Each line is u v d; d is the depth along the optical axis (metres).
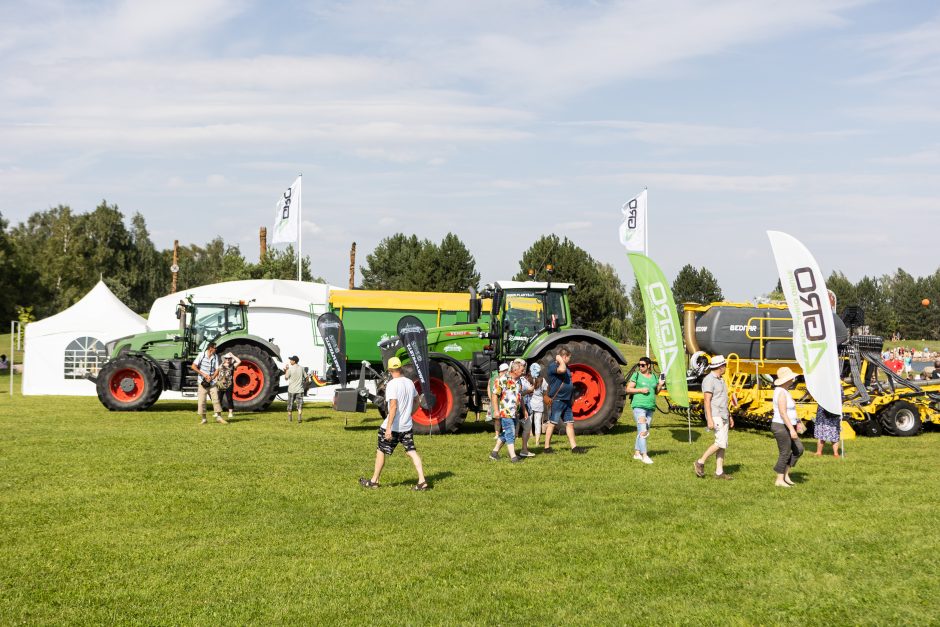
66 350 26.03
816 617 5.70
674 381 14.20
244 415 19.41
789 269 12.65
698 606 5.90
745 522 8.25
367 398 16.59
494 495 9.52
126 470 11.03
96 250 92.12
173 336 21.45
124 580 6.46
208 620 5.64
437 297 19.77
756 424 16.09
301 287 27.22
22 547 7.35
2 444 13.41
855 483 10.38
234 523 8.20
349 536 7.73
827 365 12.36
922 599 6.04
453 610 5.82
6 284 70.00
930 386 16.05
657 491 9.76
